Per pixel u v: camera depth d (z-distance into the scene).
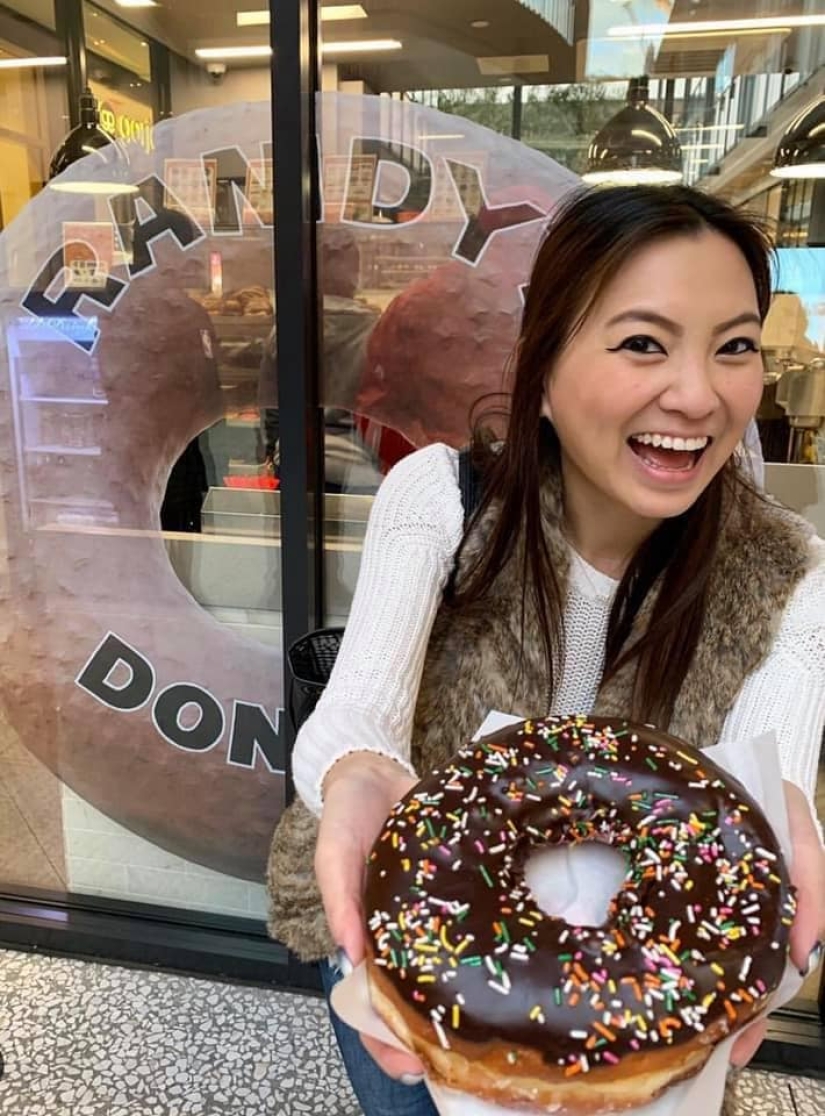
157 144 1.84
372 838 0.72
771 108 2.36
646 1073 0.57
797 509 1.98
